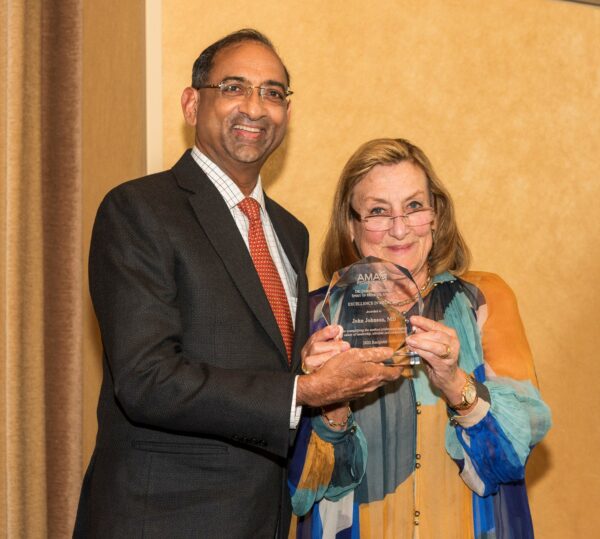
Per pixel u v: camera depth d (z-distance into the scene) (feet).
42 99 9.93
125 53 10.58
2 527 9.21
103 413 7.18
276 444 6.49
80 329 9.99
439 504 7.26
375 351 6.70
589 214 12.85
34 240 9.57
